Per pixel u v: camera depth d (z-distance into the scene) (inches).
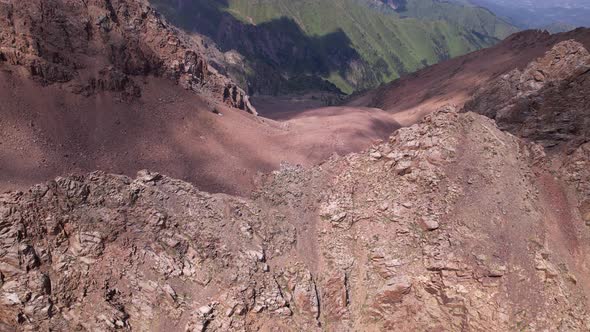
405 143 1929.1
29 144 1964.8
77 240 1457.9
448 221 1620.3
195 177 2294.5
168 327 1403.8
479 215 1622.8
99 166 2098.9
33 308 1301.7
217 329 1409.9
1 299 1293.1
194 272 1531.7
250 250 1620.3
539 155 1983.3
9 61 2192.4
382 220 1721.2
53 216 1461.6
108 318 1347.2
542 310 1413.6
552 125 2178.9
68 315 1337.4
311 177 2030.0
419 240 1615.4
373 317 1524.4
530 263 1512.1
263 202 1935.3
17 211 1427.2
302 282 1581.0
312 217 1840.6
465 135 1898.4
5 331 1270.9
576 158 1956.2
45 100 2208.4
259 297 1491.1
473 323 1395.2
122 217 1567.4
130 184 1700.3
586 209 1807.3
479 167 1771.7
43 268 1382.9
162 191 1739.7
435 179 1737.2
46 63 2283.5
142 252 1512.1
